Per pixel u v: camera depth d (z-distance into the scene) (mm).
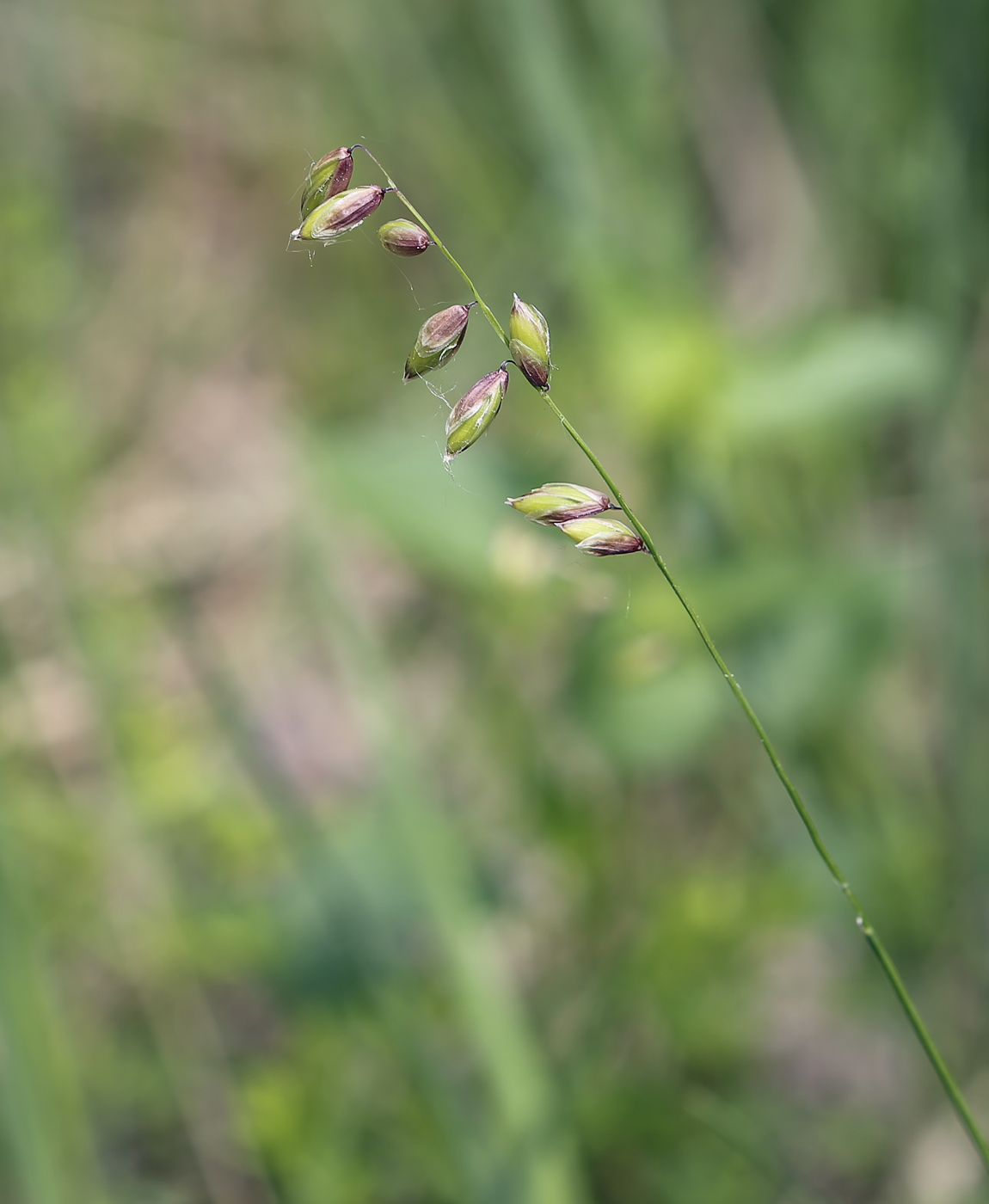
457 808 440
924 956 404
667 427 399
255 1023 414
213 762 456
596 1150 385
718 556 409
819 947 420
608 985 393
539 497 327
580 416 505
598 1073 391
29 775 439
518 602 393
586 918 406
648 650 390
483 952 380
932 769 435
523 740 442
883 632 395
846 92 532
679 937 391
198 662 443
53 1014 383
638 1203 384
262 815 413
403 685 493
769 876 400
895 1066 404
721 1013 396
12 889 376
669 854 416
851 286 527
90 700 427
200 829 413
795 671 397
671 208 489
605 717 392
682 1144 386
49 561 448
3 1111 367
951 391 431
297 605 522
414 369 325
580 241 434
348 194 323
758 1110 394
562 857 406
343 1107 386
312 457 392
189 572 534
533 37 456
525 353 323
